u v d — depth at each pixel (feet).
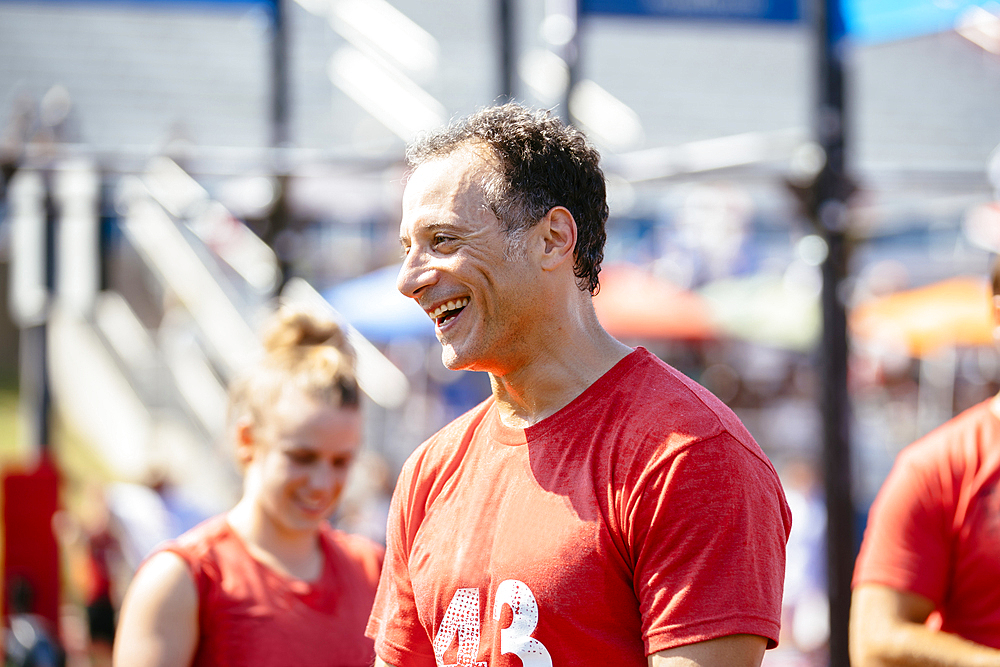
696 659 12.82
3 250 108.27
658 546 13.23
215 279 97.19
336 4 123.03
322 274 88.79
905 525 22.48
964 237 98.99
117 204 57.00
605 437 14.14
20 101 83.51
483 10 128.57
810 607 60.18
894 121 129.49
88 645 63.10
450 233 14.53
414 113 109.60
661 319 79.30
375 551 24.20
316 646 21.58
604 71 125.70
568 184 14.73
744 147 47.78
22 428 108.06
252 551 22.11
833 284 43.55
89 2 46.47
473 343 14.75
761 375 90.74
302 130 107.55
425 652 16.07
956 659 20.97
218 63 116.78
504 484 14.83
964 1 38.75
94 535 64.95
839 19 42.98
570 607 13.55
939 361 92.68
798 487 66.54
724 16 45.27
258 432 22.39
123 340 107.24
